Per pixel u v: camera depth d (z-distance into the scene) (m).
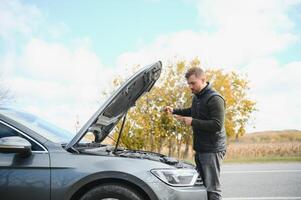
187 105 18.75
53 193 3.47
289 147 20.56
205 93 4.85
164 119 17.98
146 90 5.05
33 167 3.54
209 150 4.75
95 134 4.88
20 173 3.52
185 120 4.78
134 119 17.33
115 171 3.49
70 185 3.46
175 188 3.58
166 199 3.51
